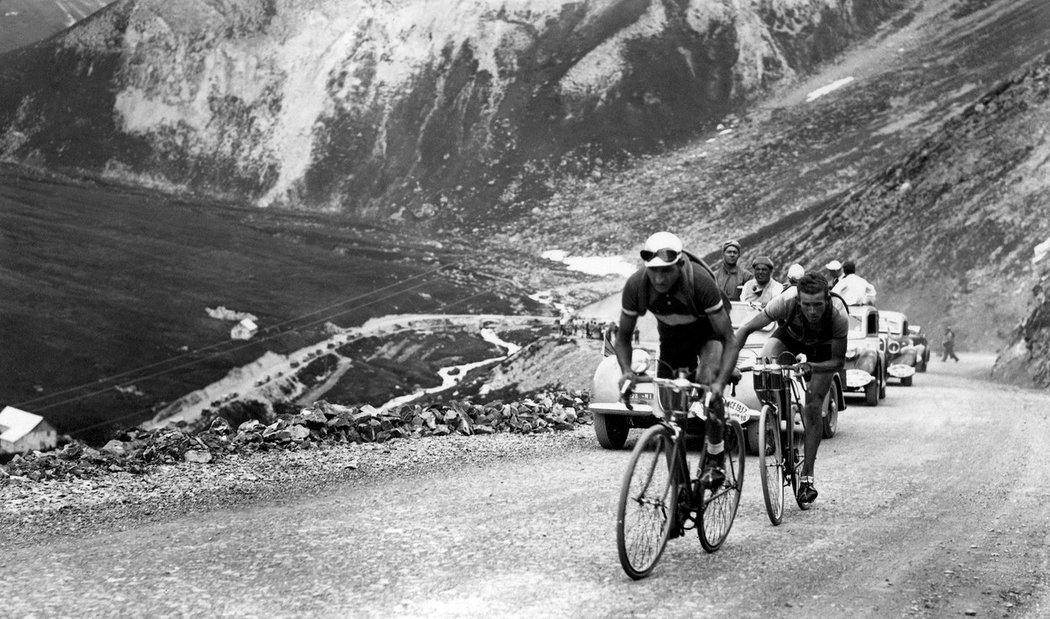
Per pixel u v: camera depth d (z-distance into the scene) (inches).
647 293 260.5
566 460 466.3
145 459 445.1
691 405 264.4
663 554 269.3
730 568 252.8
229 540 285.7
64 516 327.6
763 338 548.4
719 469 269.7
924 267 3752.5
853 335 809.5
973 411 727.7
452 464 447.8
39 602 217.2
